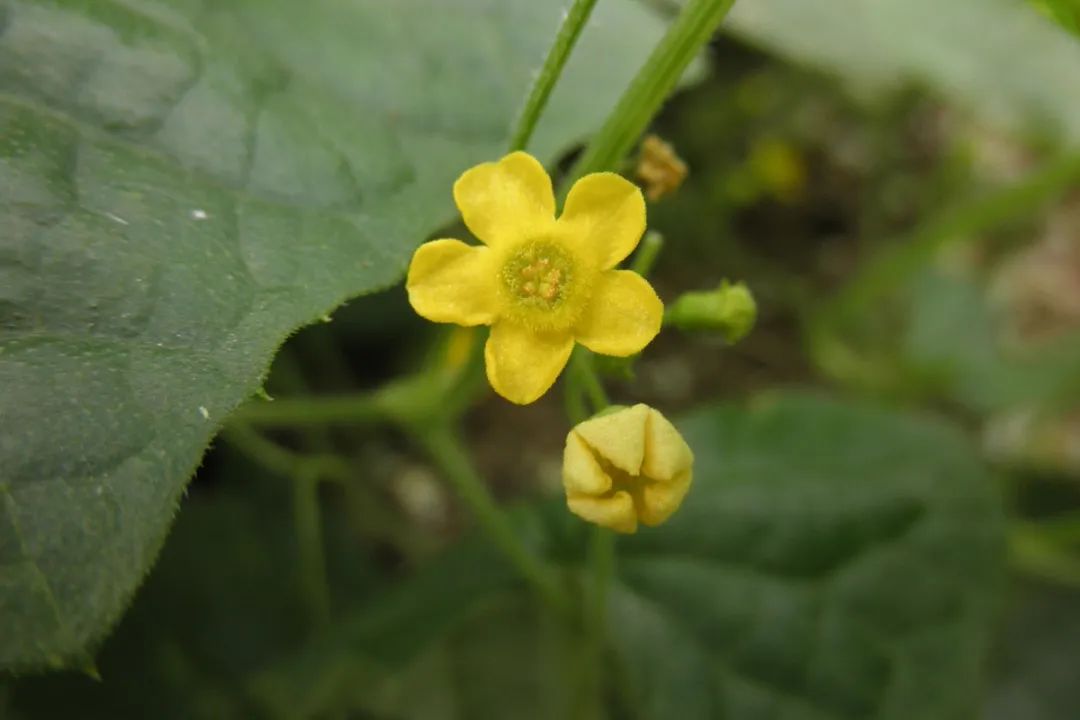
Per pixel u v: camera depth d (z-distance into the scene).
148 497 0.07
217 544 0.13
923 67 0.14
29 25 0.08
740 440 0.12
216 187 0.08
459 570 0.12
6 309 0.07
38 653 0.06
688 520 0.11
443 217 0.09
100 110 0.08
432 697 0.12
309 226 0.08
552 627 0.12
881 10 0.14
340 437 0.15
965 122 0.20
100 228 0.08
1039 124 0.14
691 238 0.18
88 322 0.07
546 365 0.08
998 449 0.16
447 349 0.10
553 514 0.12
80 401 0.07
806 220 0.19
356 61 0.09
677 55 0.08
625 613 0.11
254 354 0.07
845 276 0.19
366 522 0.15
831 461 0.12
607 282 0.08
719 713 0.11
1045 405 0.16
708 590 0.11
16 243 0.07
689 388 0.17
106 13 0.08
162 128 0.08
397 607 0.12
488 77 0.10
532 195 0.08
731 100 0.18
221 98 0.08
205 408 0.07
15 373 0.07
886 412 0.12
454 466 0.11
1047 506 0.16
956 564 0.11
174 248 0.08
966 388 0.16
